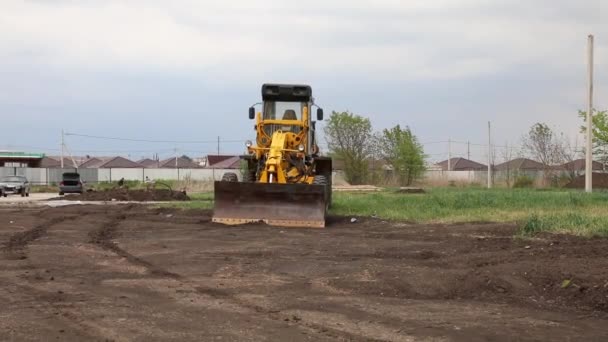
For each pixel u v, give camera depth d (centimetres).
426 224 1733
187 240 1430
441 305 816
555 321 736
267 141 2002
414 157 5962
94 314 751
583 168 5031
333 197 2930
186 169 8294
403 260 1143
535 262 1023
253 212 1770
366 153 5919
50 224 1820
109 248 1312
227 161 10112
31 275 1005
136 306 796
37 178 6912
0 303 807
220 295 867
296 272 1034
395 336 664
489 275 948
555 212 1766
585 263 988
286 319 735
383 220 1875
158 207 2423
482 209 2023
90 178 7569
